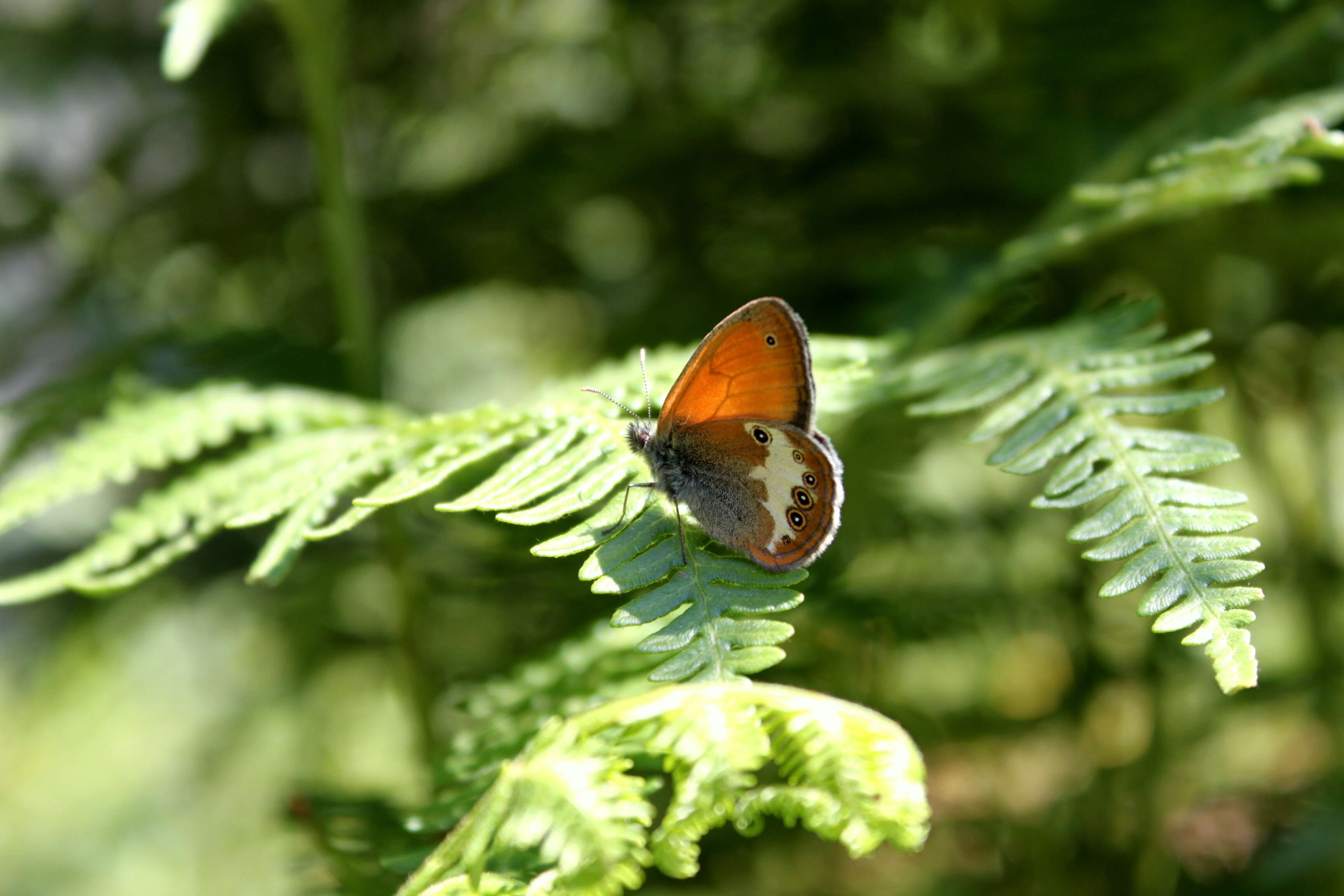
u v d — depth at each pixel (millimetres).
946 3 447
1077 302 447
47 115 464
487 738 384
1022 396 377
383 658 460
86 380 426
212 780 542
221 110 469
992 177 447
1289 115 401
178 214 472
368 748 513
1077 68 437
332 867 379
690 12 463
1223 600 351
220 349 431
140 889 599
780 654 351
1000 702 459
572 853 336
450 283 477
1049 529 450
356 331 424
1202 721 445
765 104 463
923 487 471
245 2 411
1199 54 432
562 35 474
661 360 396
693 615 355
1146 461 365
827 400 387
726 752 339
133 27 468
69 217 468
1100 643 444
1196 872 440
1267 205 431
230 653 540
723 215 464
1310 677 443
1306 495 476
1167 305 447
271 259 480
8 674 580
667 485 371
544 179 460
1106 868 442
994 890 446
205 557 454
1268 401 458
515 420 377
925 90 452
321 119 422
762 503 374
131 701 594
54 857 631
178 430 394
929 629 426
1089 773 446
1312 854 422
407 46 473
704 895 434
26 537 470
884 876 458
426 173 482
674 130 453
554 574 413
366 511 362
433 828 371
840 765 337
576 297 500
